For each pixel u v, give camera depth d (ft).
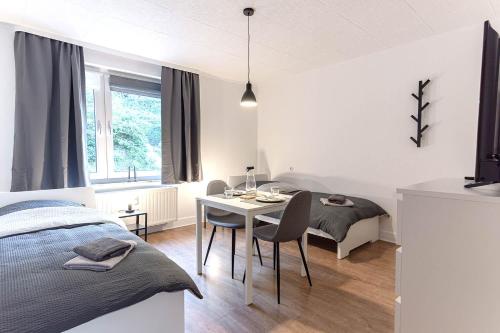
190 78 13.42
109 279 4.19
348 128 12.60
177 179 12.94
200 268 8.42
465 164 9.48
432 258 3.32
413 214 3.43
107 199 10.97
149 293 4.21
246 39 10.07
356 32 9.52
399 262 3.63
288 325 5.97
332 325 5.96
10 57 9.07
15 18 8.55
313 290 7.45
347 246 9.75
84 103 10.39
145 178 12.98
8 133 9.11
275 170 15.96
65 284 3.94
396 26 9.10
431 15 8.39
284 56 11.93
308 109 14.17
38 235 5.96
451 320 3.23
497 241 2.90
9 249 5.11
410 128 10.69
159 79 13.10
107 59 11.24
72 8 7.97
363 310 6.51
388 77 11.20
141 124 12.82
